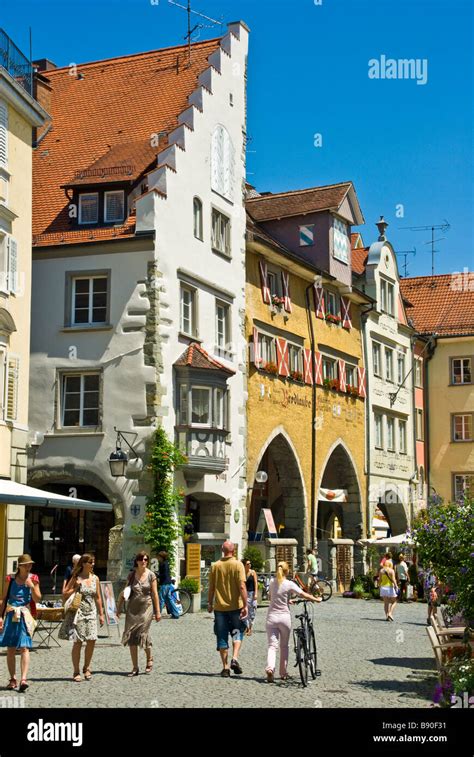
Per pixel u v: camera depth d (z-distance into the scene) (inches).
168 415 1198.9
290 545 1517.0
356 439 1841.8
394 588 1147.3
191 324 1273.4
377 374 1975.9
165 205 1213.1
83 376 1214.9
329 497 1713.8
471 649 553.6
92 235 1224.2
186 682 590.9
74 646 594.6
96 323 1213.7
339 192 1728.6
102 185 1238.3
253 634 946.1
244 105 1443.2
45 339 1224.8
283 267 1573.6
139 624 623.2
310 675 631.8
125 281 1200.8
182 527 1197.1
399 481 2070.6
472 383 2263.8
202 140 1311.5
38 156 1380.4
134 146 1309.1
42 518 1256.2
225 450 1279.5
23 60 1079.0
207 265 1311.5
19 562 566.6
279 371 1520.7
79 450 1197.7
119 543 1167.6
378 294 2009.1
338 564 1723.7
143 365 1181.7
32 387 1222.3
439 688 510.9
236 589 628.1
